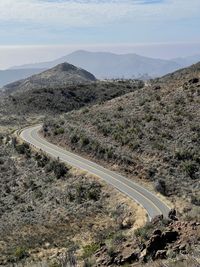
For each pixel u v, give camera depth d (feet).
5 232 160.45
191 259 50.96
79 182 201.26
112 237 114.62
